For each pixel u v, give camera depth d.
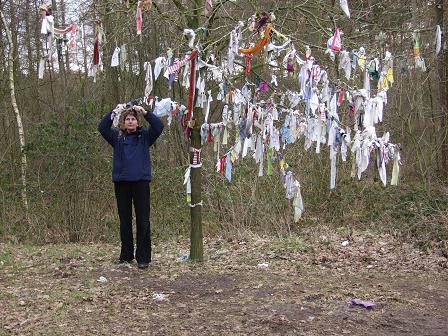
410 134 12.24
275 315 4.56
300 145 11.02
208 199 10.35
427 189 10.63
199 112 6.22
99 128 6.09
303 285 5.57
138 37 9.88
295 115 5.85
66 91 13.24
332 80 6.01
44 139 10.07
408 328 4.34
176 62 5.57
